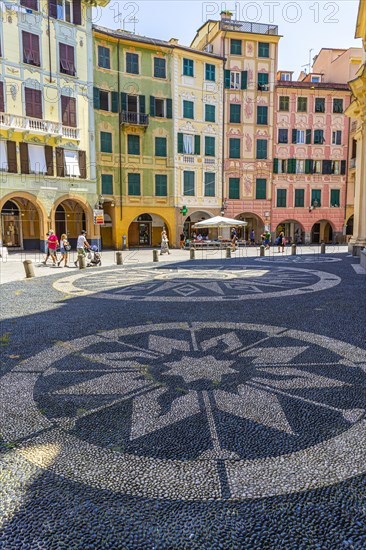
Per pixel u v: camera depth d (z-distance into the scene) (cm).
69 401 425
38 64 2741
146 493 279
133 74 3344
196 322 767
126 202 3416
